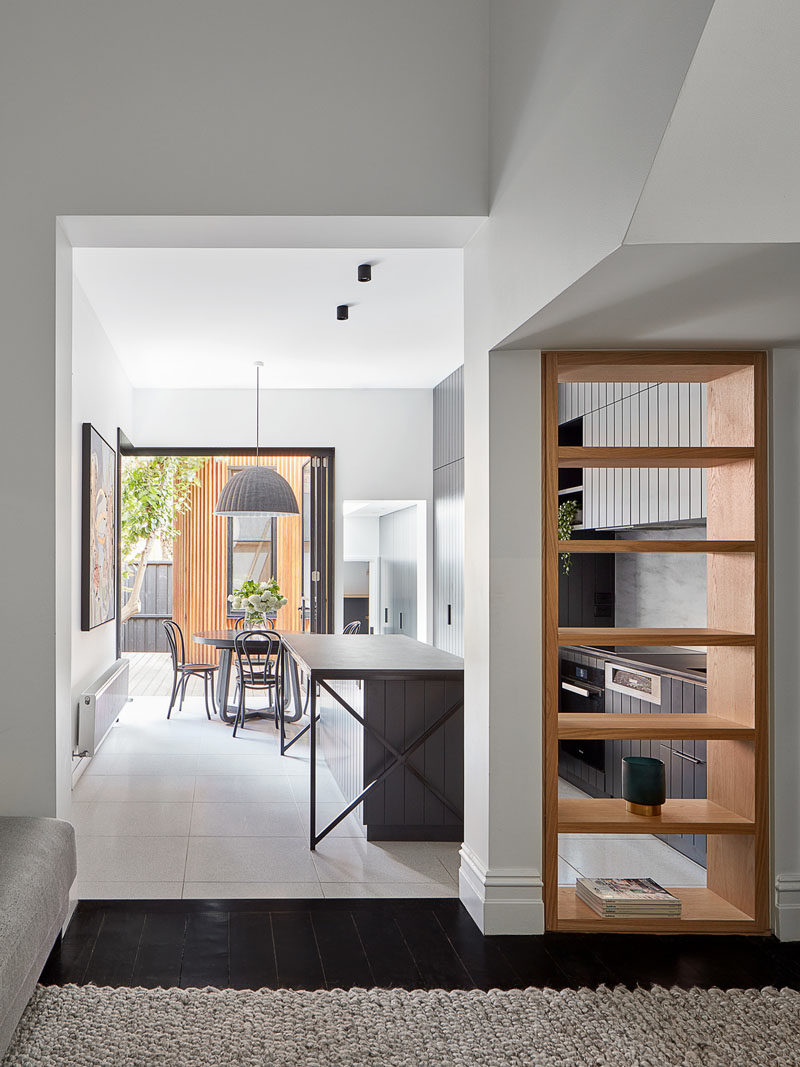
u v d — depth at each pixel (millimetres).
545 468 3367
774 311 2848
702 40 1843
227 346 7383
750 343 3314
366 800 4461
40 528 3182
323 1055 2430
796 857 3348
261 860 4137
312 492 9375
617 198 2213
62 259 3332
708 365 3418
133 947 3139
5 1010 2148
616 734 3367
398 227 3457
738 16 1810
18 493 3176
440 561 8984
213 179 3266
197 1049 2441
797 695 3365
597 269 2400
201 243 3592
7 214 3193
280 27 3316
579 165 2455
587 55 2400
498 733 3330
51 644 3188
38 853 2766
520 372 3371
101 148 3230
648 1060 2434
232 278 5559
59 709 3234
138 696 9258
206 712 8102
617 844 4562
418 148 3346
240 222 3348
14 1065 2332
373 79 3342
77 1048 2428
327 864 4102
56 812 3191
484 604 3395
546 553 3357
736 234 2172
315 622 9289
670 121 1964
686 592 5414
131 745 6688
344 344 7320
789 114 1966
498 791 3320
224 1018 2609
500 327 3211
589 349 3377
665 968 3043
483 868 3363
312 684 4367
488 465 3354
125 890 3715
